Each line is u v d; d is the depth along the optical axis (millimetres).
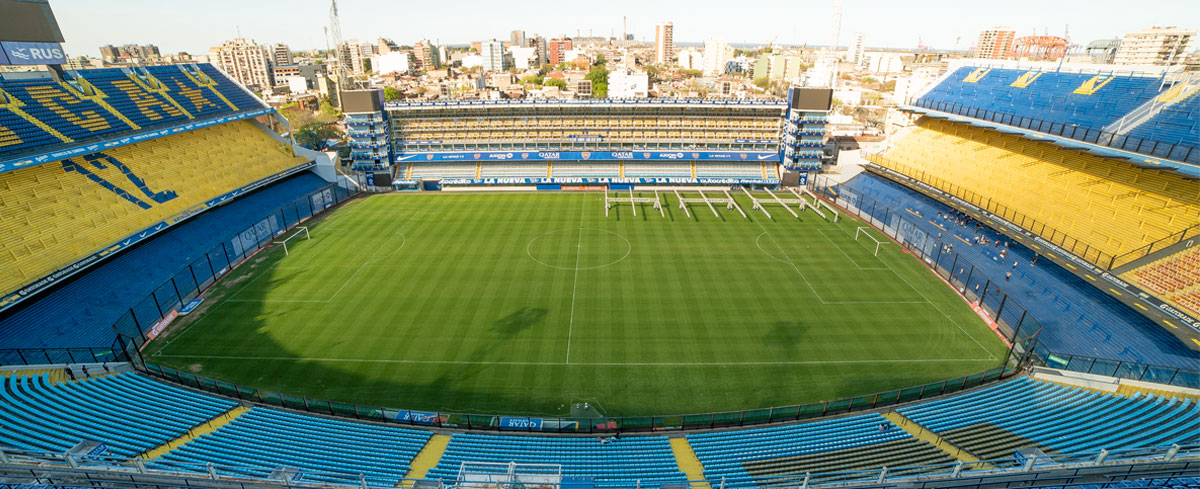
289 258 52812
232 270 49875
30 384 30094
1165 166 41156
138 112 62094
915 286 46656
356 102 75312
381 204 72500
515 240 57750
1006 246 51594
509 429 29031
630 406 31516
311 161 77062
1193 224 41156
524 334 38906
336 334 38750
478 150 82375
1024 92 63438
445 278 48062
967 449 25453
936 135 73312
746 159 82062
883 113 151875
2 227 43188
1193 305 34469
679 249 55188
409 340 38000
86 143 53219
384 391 32656
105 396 29516
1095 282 40094
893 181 73312
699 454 26469
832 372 34594
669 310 42344
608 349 37156
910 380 33750
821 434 28078
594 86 199500
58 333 37344
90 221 48312
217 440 26203
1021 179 57062
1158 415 26234
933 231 58188
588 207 70625
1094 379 31203
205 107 70500
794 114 78250
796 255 53688
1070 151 55906
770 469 24922
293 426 28391
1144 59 165125
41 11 56094
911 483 20281
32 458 20969
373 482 22875
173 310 41594
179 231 53844
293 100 168500
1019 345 37375
